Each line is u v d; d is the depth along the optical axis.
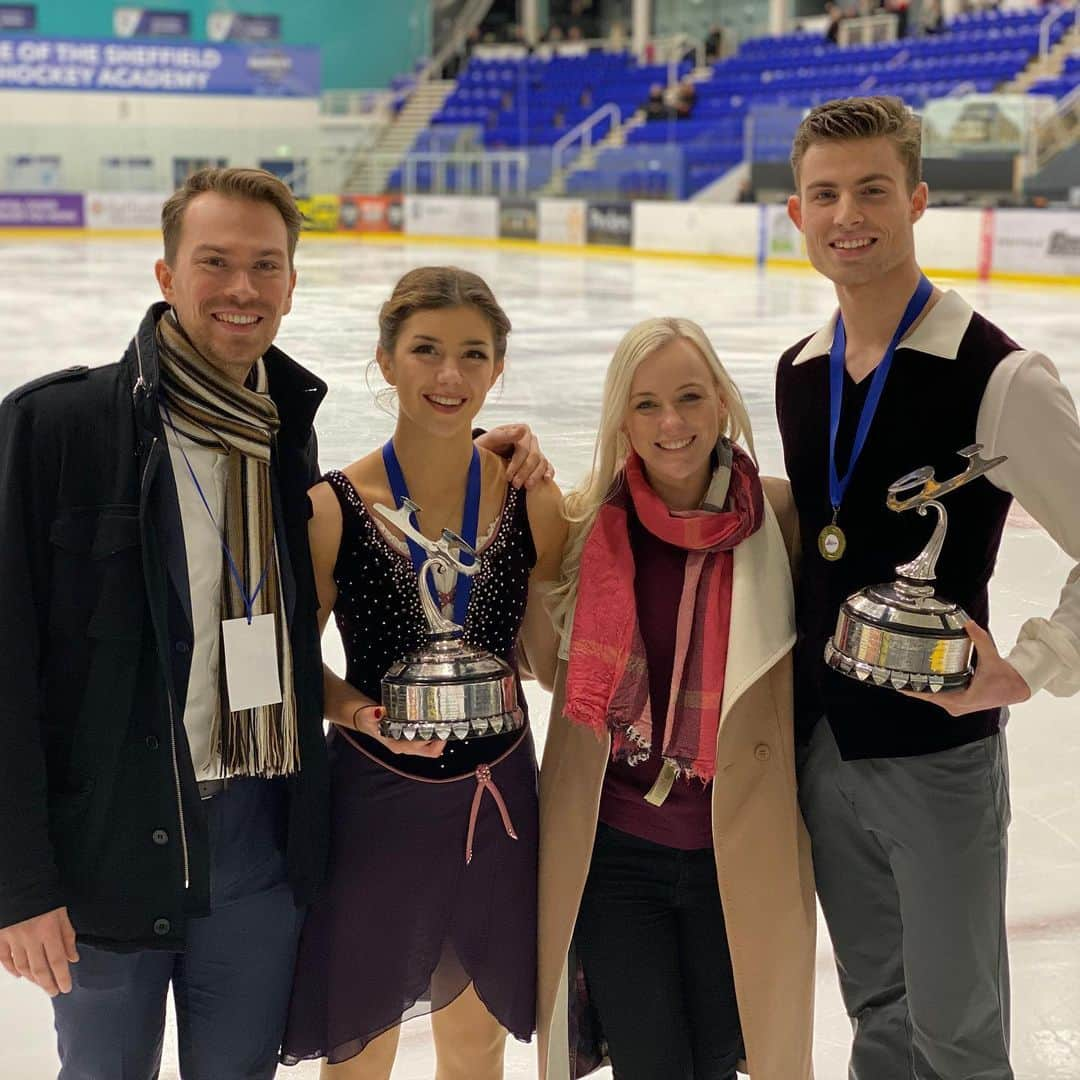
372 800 1.98
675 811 2.02
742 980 2.01
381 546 1.98
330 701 2.00
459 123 31.78
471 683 1.78
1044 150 17.05
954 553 1.92
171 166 27.42
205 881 1.80
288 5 31.67
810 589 2.03
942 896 1.96
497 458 2.10
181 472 1.80
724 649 1.98
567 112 30.34
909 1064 2.14
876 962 2.12
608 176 24.27
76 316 13.64
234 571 1.81
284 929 1.96
